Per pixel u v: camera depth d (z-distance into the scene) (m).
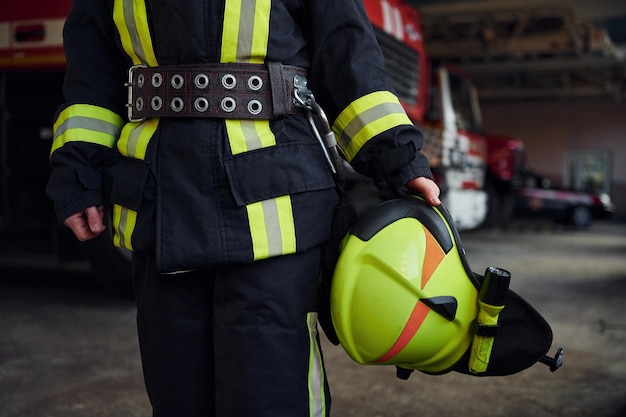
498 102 20.03
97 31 1.38
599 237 11.58
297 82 1.26
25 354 3.09
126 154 1.29
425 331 1.23
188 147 1.21
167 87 1.24
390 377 2.84
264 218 1.20
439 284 1.23
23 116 3.94
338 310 1.24
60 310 4.05
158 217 1.21
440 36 13.06
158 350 1.29
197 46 1.22
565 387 2.73
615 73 16.19
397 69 5.20
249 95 1.22
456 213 7.59
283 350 1.22
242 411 1.21
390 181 1.26
